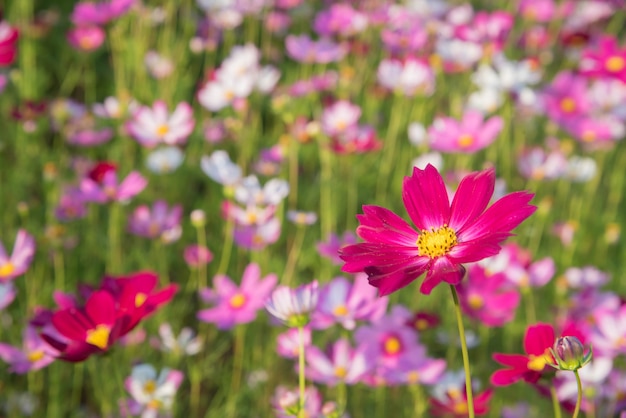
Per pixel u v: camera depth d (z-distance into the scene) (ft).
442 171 4.59
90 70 6.30
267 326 4.03
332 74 5.69
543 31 6.50
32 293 3.88
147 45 6.11
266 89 4.99
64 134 5.14
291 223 4.66
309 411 3.22
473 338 3.60
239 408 3.78
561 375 3.11
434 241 2.58
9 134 5.46
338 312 3.23
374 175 5.18
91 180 3.90
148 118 4.44
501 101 4.91
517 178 5.28
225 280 3.51
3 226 4.59
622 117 4.96
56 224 4.39
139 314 2.77
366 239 2.63
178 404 3.77
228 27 5.94
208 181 5.09
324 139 4.62
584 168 4.66
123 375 3.63
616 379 3.22
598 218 5.03
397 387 3.71
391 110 5.82
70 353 2.74
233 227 4.06
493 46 5.45
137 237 4.57
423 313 3.40
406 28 5.94
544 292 4.44
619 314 3.17
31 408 3.60
